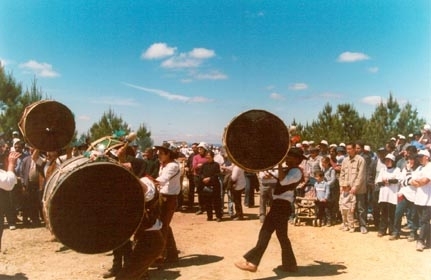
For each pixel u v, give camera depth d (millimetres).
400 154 11797
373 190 11164
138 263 4910
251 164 6664
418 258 8250
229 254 8656
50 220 3432
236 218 12703
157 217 5078
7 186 7273
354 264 7902
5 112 25672
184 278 7094
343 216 11000
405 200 9734
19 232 10680
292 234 10641
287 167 7184
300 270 7559
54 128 6141
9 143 17734
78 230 3537
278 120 6734
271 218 7051
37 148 6027
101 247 3625
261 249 6918
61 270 7555
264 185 11625
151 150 11812
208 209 12531
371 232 10758
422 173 8688
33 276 7195
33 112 5992
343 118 31078
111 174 3615
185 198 14609
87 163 3689
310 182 12406
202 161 13852
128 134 5340
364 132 29469
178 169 7480
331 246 9336
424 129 12562
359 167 10664
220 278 7105
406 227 11344
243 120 6574
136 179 3715
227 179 13711
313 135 32500
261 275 7266
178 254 8617
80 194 3525
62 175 3744
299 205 11977
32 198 11391
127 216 3693
